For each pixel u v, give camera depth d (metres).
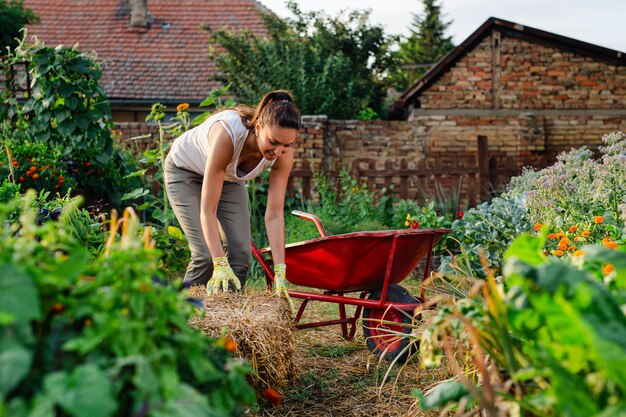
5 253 1.25
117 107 14.93
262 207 7.78
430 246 3.78
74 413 1.08
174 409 1.18
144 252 1.37
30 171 6.34
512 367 1.64
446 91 11.18
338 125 10.83
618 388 1.33
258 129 3.17
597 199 4.77
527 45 11.19
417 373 3.21
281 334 2.93
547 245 4.60
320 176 8.70
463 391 1.73
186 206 3.68
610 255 1.58
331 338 4.23
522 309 1.58
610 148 5.40
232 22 17.69
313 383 3.26
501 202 5.84
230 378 1.48
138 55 16.33
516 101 11.20
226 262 3.24
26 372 1.08
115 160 7.61
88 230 4.04
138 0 17.33
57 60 6.95
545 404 1.47
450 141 11.13
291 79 13.61
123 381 1.22
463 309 1.85
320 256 3.62
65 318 1.26
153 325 1.33
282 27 14.77
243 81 13.91
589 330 1.29
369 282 3.74
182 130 6.47
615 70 11.12
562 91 11.20
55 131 7.26
